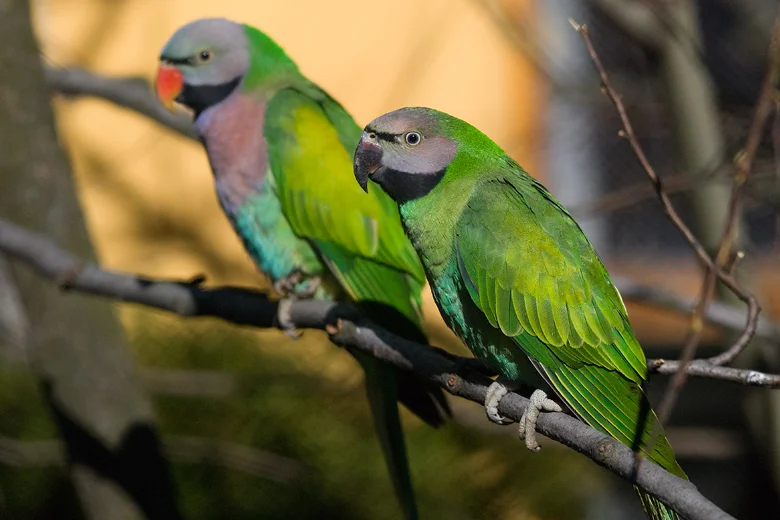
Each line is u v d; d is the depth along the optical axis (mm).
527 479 13242
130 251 16297
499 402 5648
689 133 9664
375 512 13039
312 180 8109
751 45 11758
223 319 7496
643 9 9633
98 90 10516
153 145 16281
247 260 16359
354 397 13484
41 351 8969
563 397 5910
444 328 13750
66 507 12977
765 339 8844
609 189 14883
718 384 14406
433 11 15656
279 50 8812
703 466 14477
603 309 6000
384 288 7965
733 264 5816
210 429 13281
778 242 9867
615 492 15023
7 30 8883
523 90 15445
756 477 12336
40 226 8938
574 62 14141
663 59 9719
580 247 6137
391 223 8016
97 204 16312
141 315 14172
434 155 6363
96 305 9078
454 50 15609
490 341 6188
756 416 10109
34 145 8945
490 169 6355
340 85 15781
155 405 13367
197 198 16328
